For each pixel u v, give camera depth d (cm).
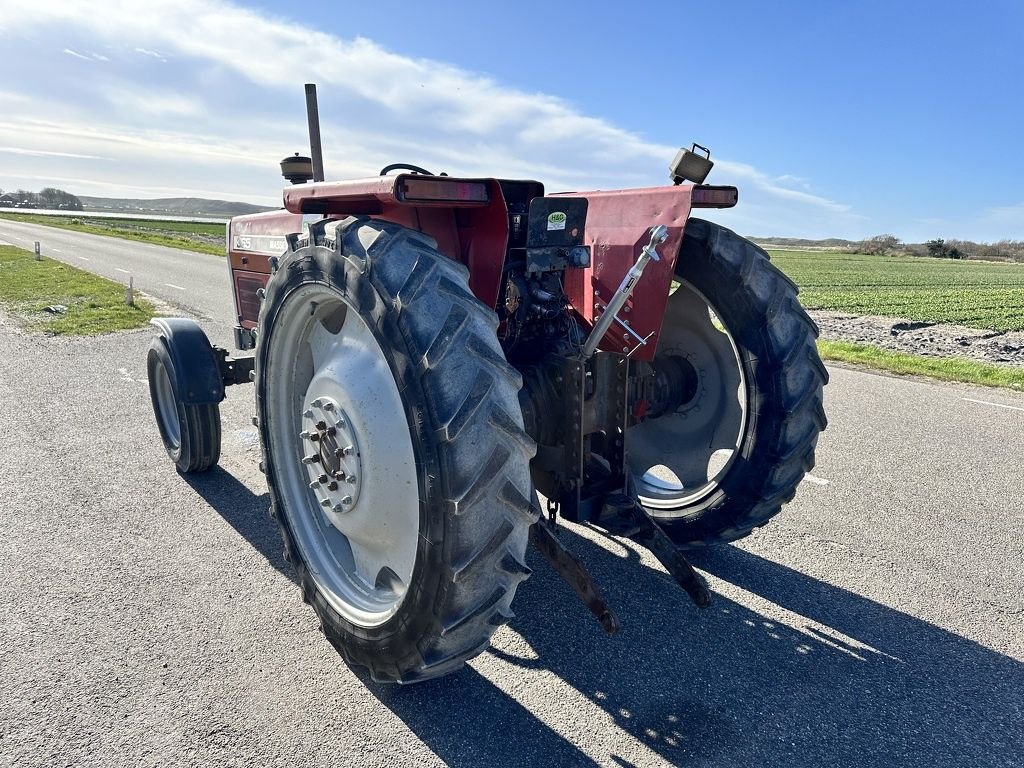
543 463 281
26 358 820
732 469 323
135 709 242
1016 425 597
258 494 428
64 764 217
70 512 399
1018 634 295
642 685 260
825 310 1747
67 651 274
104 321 1090
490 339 209
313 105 458
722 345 342
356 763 220
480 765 220
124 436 535
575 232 273
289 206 280
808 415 308
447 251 258
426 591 211
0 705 243
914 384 765
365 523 253
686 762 222
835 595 324
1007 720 244
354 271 218
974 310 1778
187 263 2311
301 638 286
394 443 235
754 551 366
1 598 310
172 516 396
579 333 300
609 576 338
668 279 289
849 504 426
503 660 274
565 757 224
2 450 500
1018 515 411
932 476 473
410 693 253
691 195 282
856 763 223
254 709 244
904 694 256
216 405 436
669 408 354
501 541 207
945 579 339
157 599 312
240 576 333
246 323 502
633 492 285
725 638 290
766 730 237
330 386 256
